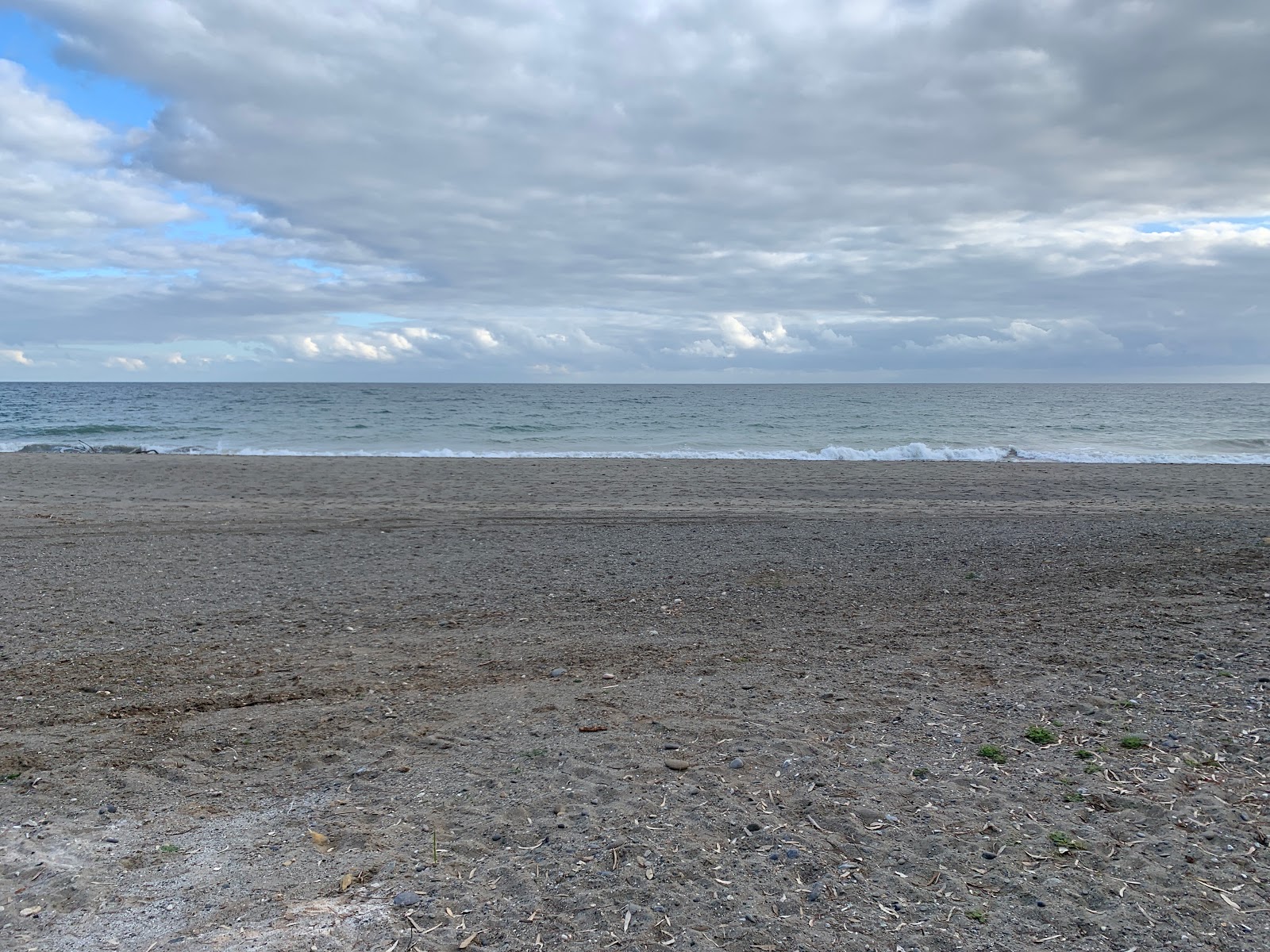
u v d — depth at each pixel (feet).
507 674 18.15
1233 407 216.95
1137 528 38.01
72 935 9.13
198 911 9.55
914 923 9.12
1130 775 12.48
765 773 12.96
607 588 26.45
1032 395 347.15
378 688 17.24
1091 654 18.56
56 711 15.94
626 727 14.90
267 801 12.39
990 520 42.29
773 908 9.45
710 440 113.09
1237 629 19.90
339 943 8.87
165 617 22.76
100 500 48.11
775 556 31.55
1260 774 12.31
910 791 12.21
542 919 9.29
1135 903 9.36
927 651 19.38
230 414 161.48
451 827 11.44
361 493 52.26
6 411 169.48
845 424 144.77
